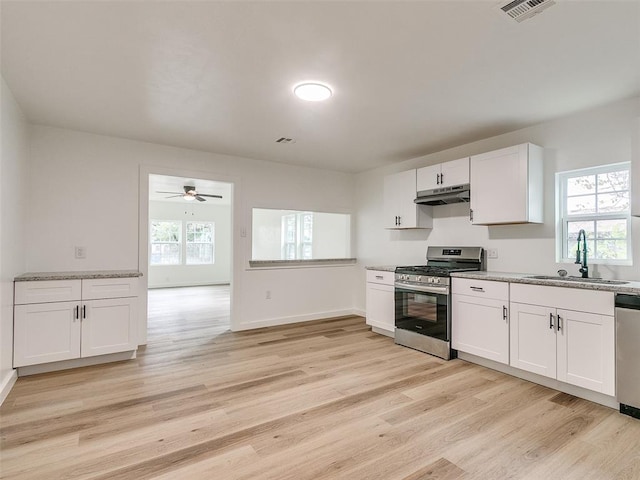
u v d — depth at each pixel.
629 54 2.19
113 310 3.36
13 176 2.87
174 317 5.56
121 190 3.91
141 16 1.83
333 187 5.61
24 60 2.27
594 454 1.93
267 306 4.97
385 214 4.76
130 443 2.03
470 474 1.77
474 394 2.71
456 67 2.36
